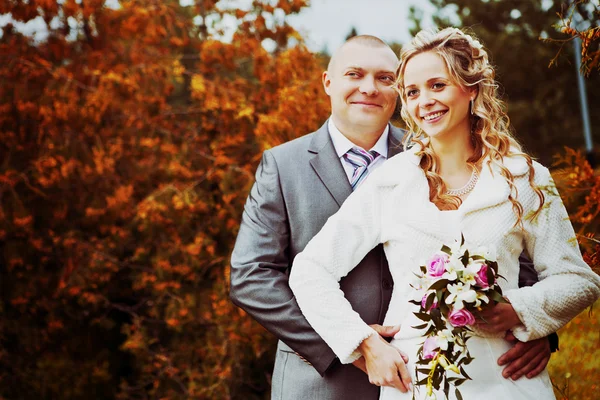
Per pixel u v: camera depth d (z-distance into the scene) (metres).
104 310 8.10
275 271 3.06
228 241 7.31
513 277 2.55
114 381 8.16
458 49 2.59
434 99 2.58
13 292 7.66
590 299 2.52
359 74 3.26
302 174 3.21
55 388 7.75
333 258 2.70
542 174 2.62
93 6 7.36
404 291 2.63
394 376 2.54
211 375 7.12
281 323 2.92
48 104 7.23
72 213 7.87
